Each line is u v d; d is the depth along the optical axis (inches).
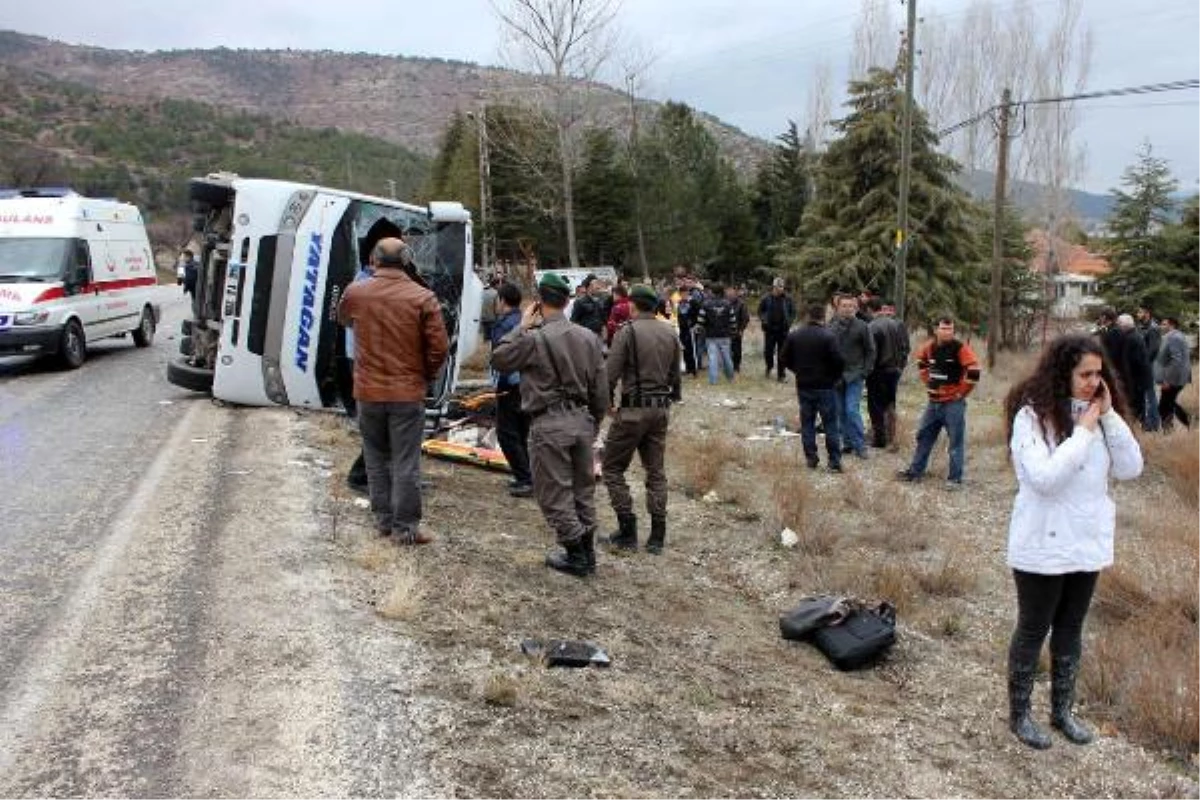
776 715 188.2
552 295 247.8
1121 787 175.2
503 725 160.9
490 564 246.7
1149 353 547.2
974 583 288.7
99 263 608.7
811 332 412.5
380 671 173.0
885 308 470.9
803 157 1891.0
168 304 1123.3
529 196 1494.8
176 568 219.9
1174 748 191.9
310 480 305.6
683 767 159.2
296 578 215.5
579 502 256.7
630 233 1683.1
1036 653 185.6
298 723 153.3
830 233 1084.5
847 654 222.2
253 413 413.7
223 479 302.8
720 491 375.6
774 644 233.8
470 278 487.2
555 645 196.4
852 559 305.0
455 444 389.1
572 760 153.8
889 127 1054.4
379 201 421.7
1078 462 167.0
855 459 450.3
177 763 141.2
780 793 157.0
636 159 1676.9
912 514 349.4
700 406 572.4
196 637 183.2
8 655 174.7
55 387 498.6
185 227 2388.0
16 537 243.8
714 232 1774.1
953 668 228.7
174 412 425.1
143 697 160.1
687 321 693.9
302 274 402.6
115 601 200.1
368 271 273.1
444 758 147.9
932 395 404.2
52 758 141.6
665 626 230.4
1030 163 1640.0
